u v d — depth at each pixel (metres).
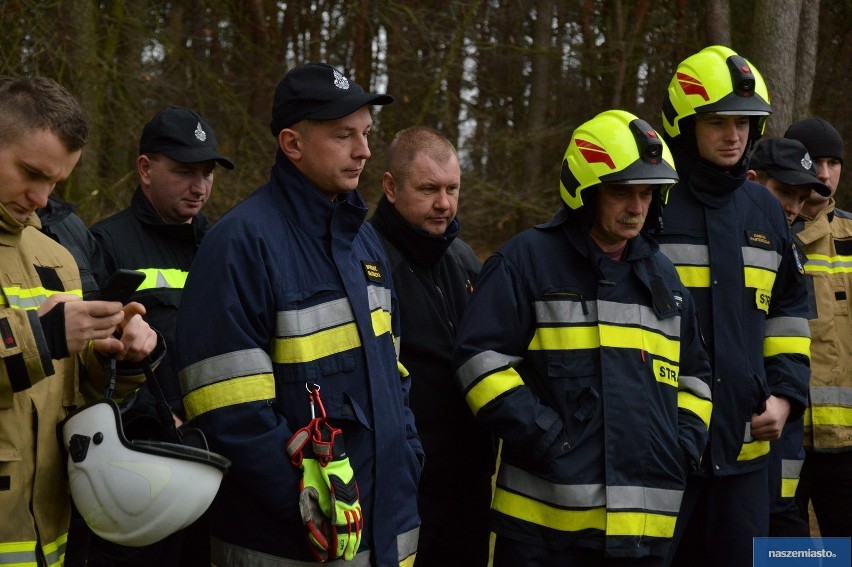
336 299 2.64
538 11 11.87
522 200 10.15
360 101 2.68
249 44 9.91
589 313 3.19
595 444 3.10
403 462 2.72
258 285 2.54
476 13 10.31
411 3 10.52
